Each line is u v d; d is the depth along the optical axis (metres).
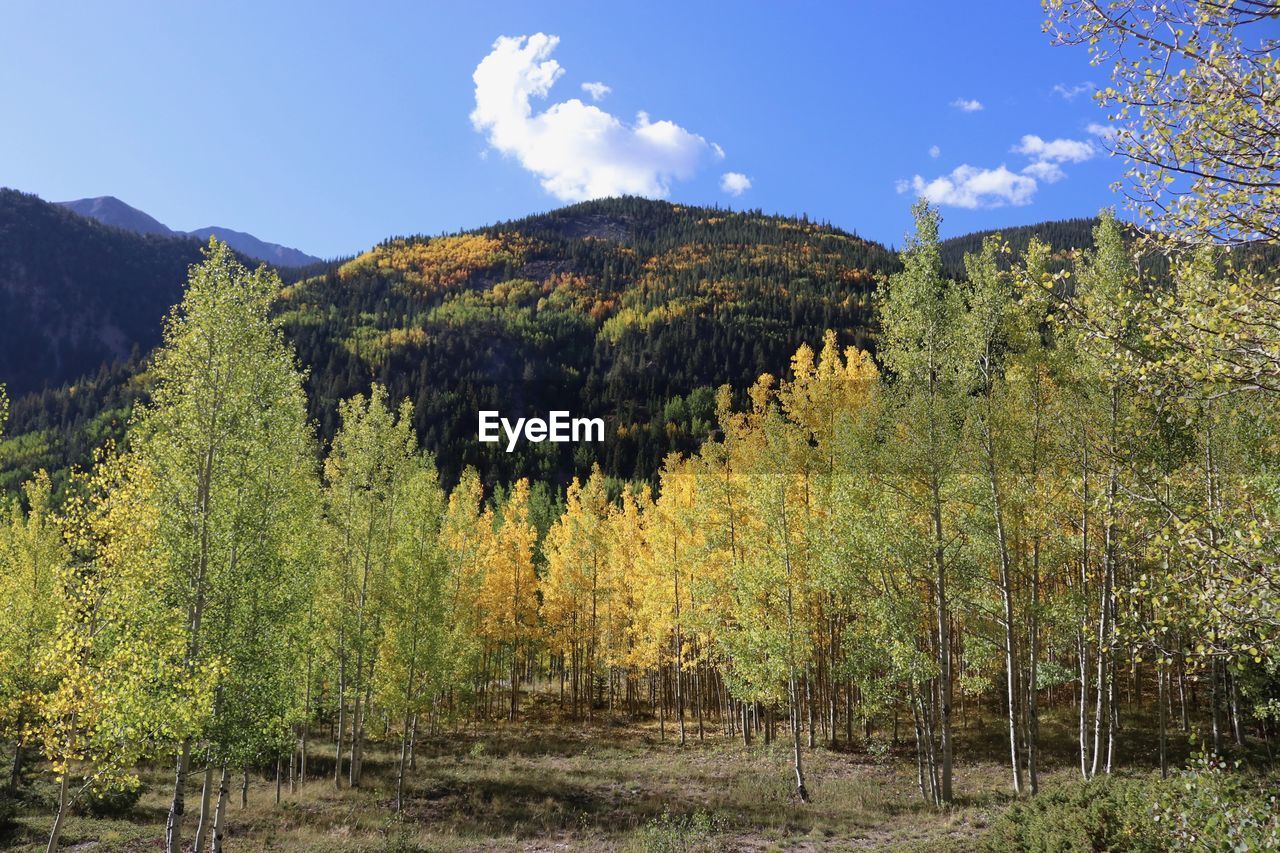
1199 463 13.12
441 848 16.72
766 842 16.09
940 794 17.88
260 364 15.12
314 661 22.67
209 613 13.83
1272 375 5.44
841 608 22.03
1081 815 9.53
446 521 27.75
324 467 23.94
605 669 39.00
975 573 17.05
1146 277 6.19
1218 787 6.26
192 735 12.38
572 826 18.66
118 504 15.57
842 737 27.41
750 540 21.67
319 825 18.78
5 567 22.72
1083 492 14.65
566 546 37.88
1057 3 5.97
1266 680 18.39
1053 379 16.72
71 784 22.50
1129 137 5.95
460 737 32.34
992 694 30.80
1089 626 15.91
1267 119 5.41
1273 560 5.16
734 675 21.70
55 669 13.09
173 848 12.19
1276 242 5.40
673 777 23.23
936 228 18.62
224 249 14.88
